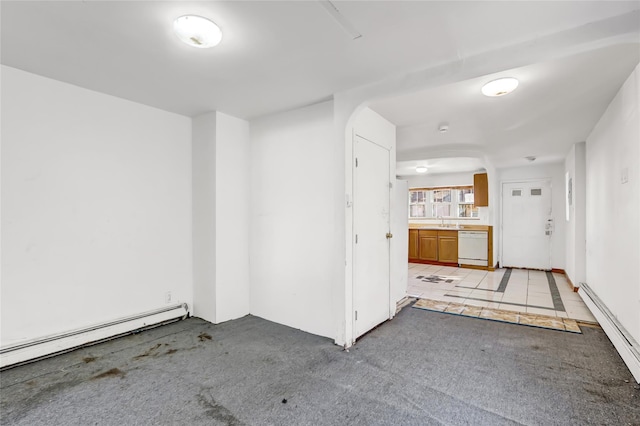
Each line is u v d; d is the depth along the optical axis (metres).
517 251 6.76
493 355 2.59
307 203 3.16
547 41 1.90
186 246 3.55
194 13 1.69
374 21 1.76
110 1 1.59
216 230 3.33
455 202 7.74
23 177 2.46
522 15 1.71
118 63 2.29
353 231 2.83
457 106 3.12
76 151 2.73
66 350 2.62
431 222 8.00
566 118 3.51
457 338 2.96
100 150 2.88
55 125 2.61
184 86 2.69
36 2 1.61
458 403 1.93
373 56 2.16
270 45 2.02
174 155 3.44
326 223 3.02
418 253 7.42
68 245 2.69
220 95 2.89
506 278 5.71
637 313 2.38
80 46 2.06
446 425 1.73
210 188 3.39
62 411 1.85
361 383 2.17
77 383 2.15
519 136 4.29
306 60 2.22
